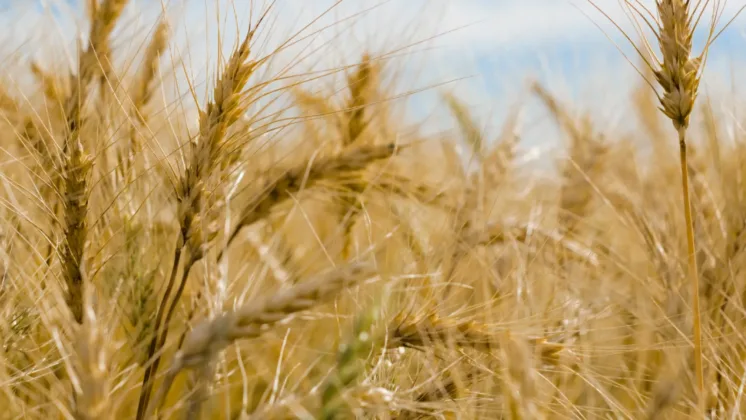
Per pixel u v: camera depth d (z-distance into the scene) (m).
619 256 1.12
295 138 1.11
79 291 0.91
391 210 1.10
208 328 0.86
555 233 1.09
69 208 0.91
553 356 0.94
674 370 0.98
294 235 1.13
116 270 0.97
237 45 0.92
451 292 1.01
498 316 1.00
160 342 0.92
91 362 0.82
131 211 1.00
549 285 1.06
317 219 1.14
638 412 0.99
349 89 1.10
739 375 1.00
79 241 0.91
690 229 0.94
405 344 0.94
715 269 1.05
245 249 1.06
